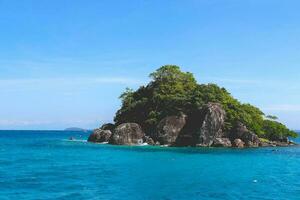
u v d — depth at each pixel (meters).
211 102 125.25
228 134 122.19
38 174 54.22
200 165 67.31
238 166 67.06
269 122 139.12
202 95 128.00
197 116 121.50
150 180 49.19
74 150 100.44
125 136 122.88
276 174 57.00
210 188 43.94
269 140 137.88
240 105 133.50
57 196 38.69
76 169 60.25
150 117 129.12
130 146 115.44
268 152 99.75
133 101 144.62
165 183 46.97
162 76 144.75
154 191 41.69
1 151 98.88
